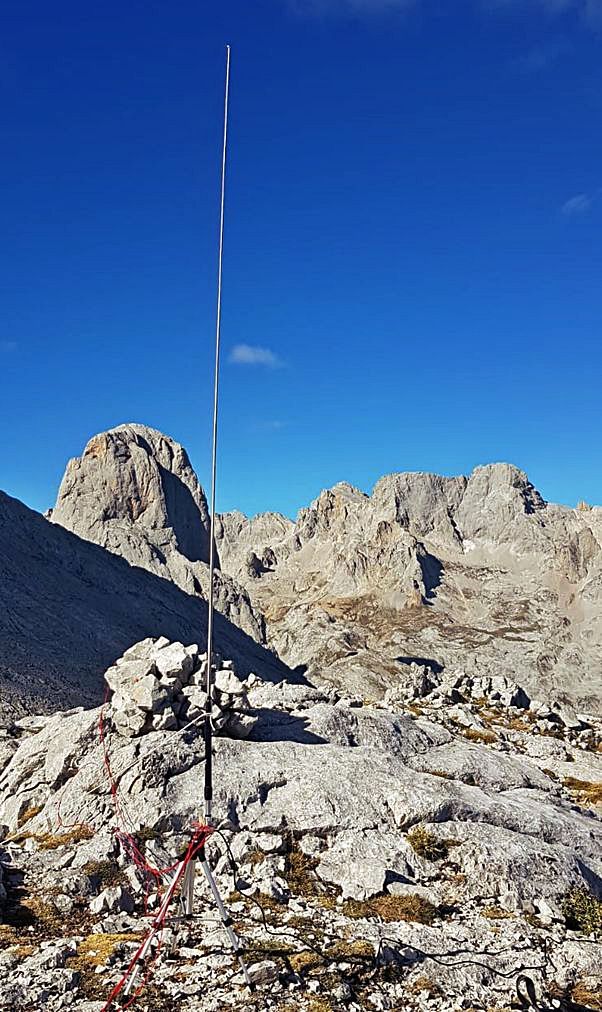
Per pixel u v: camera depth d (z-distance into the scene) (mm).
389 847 18891
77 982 12727
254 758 21594
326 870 18078
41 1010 11898
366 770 21672
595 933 16625
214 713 22125
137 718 21781
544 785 25297
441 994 13375
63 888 16406
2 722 87938
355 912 16125
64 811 20188
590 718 40031
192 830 18812
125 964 13438
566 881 18656
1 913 15336
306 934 14656
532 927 16438
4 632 125125
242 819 19453
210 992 12609
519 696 40750
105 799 20047
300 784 20656
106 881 16953
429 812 20078
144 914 15703
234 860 17984
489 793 23219
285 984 12875
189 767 20766
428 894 17328
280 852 18609
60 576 190250
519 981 13531
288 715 24766
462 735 31672
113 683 22703
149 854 17812
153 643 24969
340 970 13422
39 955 13477
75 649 136250
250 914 15680
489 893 17922
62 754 22016
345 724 24891
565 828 21312
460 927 16141
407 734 25766
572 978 14617
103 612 179125
